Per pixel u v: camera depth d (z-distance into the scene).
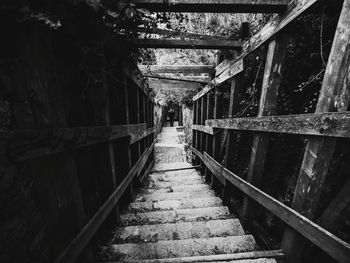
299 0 1.85
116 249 2.34
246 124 2.76
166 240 2.61
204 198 3.98
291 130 1.84
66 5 1.42
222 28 4.15
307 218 1.69
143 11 1.97
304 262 2.01
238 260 1.98
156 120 14.09
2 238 1.06
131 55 3.18
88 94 2.24
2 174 1.05
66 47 1.80
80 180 2.07
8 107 1.10
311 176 1.66
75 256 1.65
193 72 4.81
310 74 2.27
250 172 2.69
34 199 1.32
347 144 1.81
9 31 1.14
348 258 1.35
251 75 3.34
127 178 3.34
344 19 1.39
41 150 1.26
